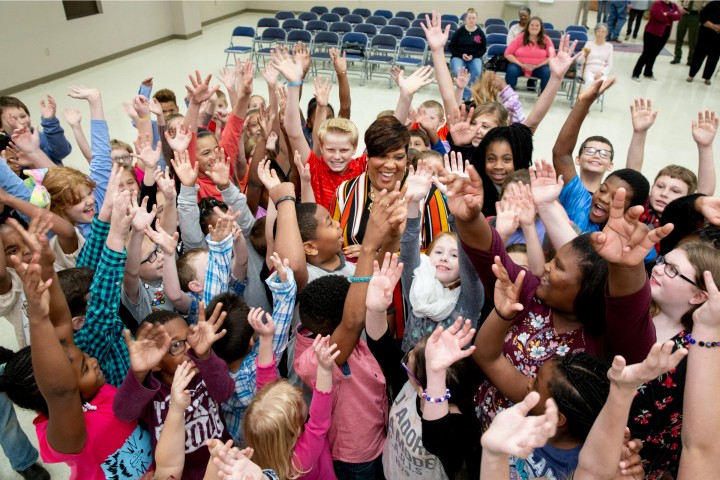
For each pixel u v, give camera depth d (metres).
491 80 4.17
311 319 1.59
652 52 8.79
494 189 2.63
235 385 1.62
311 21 9.34
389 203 1.52
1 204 1.95
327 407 1.42
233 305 1.69
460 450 1.38
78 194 2.28
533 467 1.26
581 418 1.15
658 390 1.25
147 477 1.41
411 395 1.52
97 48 9.58
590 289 1.33
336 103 7.71
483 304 1.83
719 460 1.04
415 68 9.67
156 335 1.35
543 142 6.46
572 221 2.34
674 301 1.36
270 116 3.12
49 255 1.44
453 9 12.80
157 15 11.14
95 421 1.42
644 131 2.72
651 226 2.58
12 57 7.82
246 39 11.84
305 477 1.46
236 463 1.10
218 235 1.91
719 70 9.34
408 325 1.85
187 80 8.89
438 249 1.87
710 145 2.55
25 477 2.19
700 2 9.33
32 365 1.29
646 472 1.33
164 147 3.26
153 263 2.21
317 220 1.92
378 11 10.72
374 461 1.67
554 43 8.58
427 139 3.51
